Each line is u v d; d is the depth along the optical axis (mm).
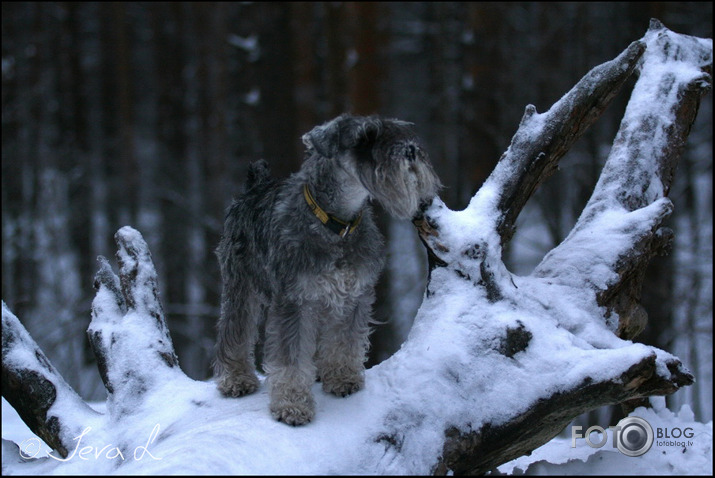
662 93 5668
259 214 4566
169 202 15164
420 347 4348
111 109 16188
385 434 3951
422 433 4000
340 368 4410
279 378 4090
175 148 15562
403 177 4082
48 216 15453
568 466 4523
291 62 12180
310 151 4426
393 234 17078
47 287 14719
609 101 5152
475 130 12102
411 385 4168
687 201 14422
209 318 13883
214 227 14219
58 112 16516
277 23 12125
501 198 4953
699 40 6145
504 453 4305
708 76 5715
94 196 16969
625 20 11930
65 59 15977
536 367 4227
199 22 14680
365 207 4363
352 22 11070
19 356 4852
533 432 4227
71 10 15695
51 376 4906
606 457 4590
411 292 15375
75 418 4695
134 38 18141
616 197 5301
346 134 4086
